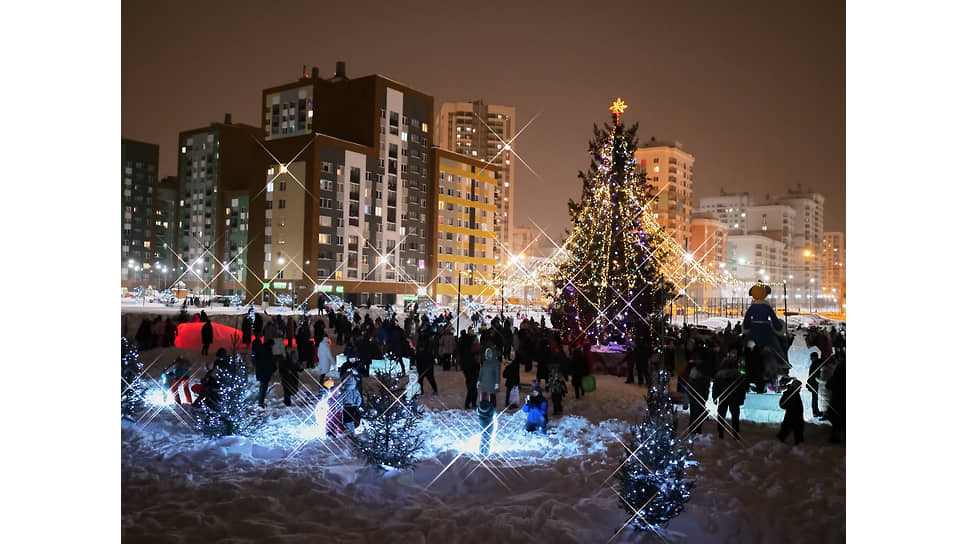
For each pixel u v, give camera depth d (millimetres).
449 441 11289
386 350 20422
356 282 79562
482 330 23297
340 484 8672
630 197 23094
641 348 18453
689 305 66500
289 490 8406
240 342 24422
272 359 14219
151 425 11938
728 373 11906
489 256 100625
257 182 80000
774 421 12898
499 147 176375
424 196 90438
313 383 17422
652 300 22391
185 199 121688
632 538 6969
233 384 11125
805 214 180250
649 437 7402
